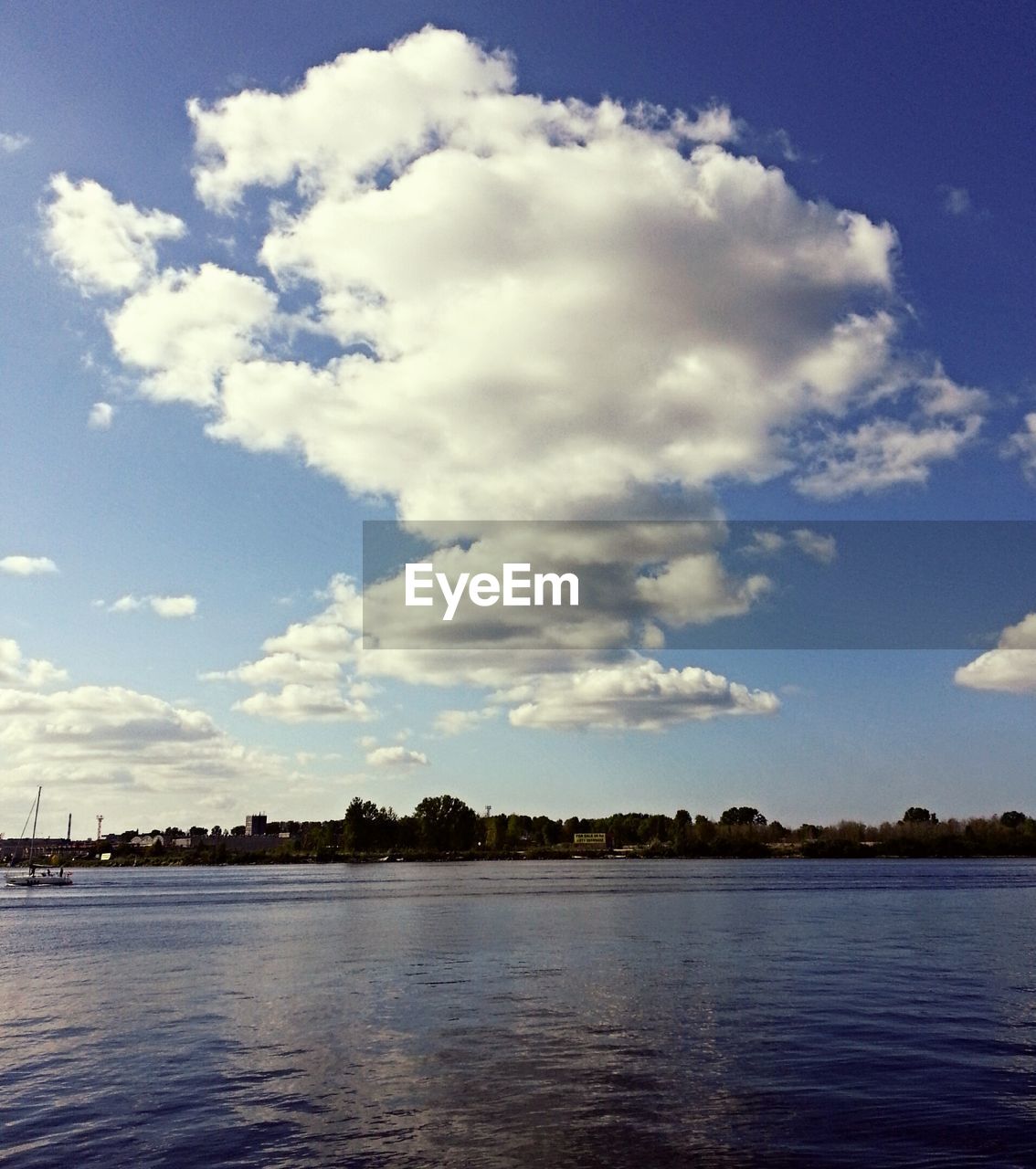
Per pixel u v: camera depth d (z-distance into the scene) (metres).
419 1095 32.38
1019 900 128.00
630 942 78.06
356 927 96.62
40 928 108.88
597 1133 28.23
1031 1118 29.28
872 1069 35.12
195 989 57.19
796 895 139.62
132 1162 26.61
